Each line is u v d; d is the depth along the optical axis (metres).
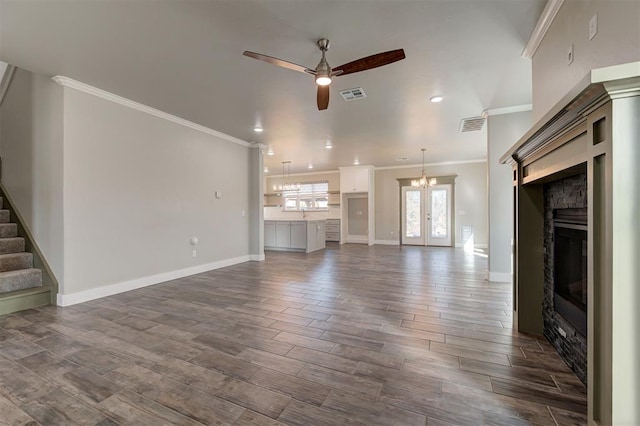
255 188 6.46
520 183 2.58
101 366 2.07
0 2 2.07
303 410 1.62
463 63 2.97
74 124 3.45
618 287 1.14
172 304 3.44
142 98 3.91
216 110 4.35
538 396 1.72
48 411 1.61
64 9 2.16
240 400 1.70
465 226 8.81
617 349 1.14
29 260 3.60
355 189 9.55
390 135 5.76
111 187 3.84
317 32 2.47
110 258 3.83
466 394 1.74
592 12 1.67
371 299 3.60
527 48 2.68
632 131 1.11
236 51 2.77
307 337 2.54
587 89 1.15
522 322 2.61
